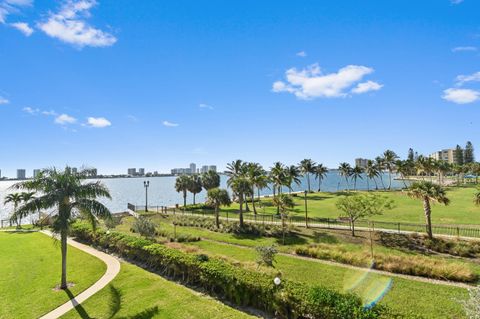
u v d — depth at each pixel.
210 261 15.96
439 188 28.38
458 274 18.34
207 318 12.05
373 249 27.09
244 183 40.19
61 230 16.59
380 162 102.12
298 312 11.38
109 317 12.75
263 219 41.00
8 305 14.54
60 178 16.48
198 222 42.78
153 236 30.20
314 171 98.56
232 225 38.44
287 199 35.97
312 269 20.88
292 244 29.95
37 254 24.12
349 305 10.28
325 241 30.34
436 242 26.66
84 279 17.61
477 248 24.69
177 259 16.98
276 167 61.47
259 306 12.88
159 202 103.25
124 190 173.12
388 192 81.25
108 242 24.31
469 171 111.62
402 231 31.11
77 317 12.98
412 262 20.56
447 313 13.60
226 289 13.92
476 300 8.72
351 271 20.16
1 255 24.19
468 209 45.62
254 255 25.77
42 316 13.26
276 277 12.73
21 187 16.42
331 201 64.50
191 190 67.06
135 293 14.91
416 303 14.73
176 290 15.01
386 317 9.52
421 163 92.06
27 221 54.81
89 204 16.94
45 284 17.06
